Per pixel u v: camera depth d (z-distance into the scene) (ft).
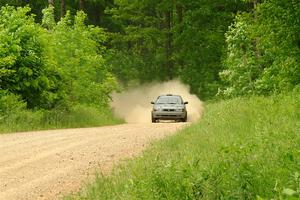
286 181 48.03
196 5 377.50
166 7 382.01
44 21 260.62
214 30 365.20
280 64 167.63
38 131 163.12
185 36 368.07
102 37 284.00
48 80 200.03
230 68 240.53
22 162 103.19
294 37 159.84
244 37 233.96
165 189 50.93
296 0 157.58
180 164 67.92
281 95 147.13
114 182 72.69
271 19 161.79
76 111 227.81
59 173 91.91
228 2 367.66
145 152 100.07
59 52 242.99
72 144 127.03
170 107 261.44
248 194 46.44
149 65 392.88
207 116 164.86
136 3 394.52
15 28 200.75
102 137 141.79
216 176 49.26
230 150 59.52
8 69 193.06
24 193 78.18
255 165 55.62
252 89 226.79
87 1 439.63
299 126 84.79
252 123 105.40
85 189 73.82
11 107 183.52
